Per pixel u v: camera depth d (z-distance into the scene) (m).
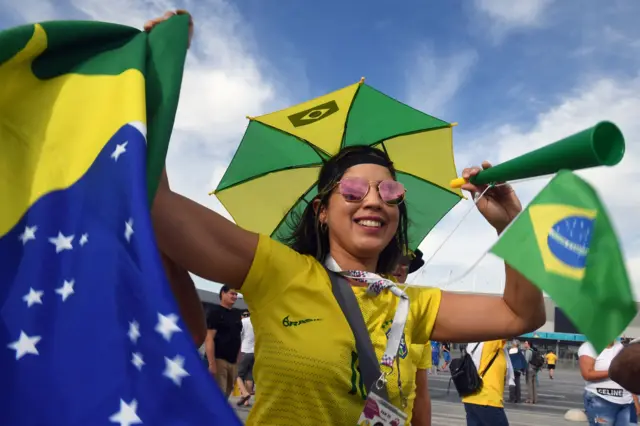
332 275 1.65
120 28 1.37
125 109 1.18
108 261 1.04
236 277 1.58
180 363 0.93
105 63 1.31
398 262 2.13
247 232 1.61
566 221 1.11
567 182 1.14
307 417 1.47
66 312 1.04
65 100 1.28
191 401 0.91
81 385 0.96
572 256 1.09
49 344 1.02
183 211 1.47
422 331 1.80
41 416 0.96
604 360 4.88
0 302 1.10
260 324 1.59
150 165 1.21
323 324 1.53
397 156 2.58
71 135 1.23
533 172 1.30
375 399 1.48
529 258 1.09
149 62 1.31
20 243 1.16
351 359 1.51
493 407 4.96
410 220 2.29
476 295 1.83
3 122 1.24
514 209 1.67
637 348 2.11
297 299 1.57
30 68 1.30
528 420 9.55
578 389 18.45
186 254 1.48
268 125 2.57
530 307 1.69
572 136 1.13
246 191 2.63
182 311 1.73
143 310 0.96
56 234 1.14
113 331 0.97
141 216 1.02
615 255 1.09
